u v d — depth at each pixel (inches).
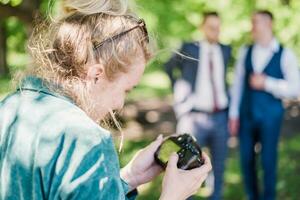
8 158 50.0
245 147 198.4
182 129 190.9
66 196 46.4
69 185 46.4
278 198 226.2
